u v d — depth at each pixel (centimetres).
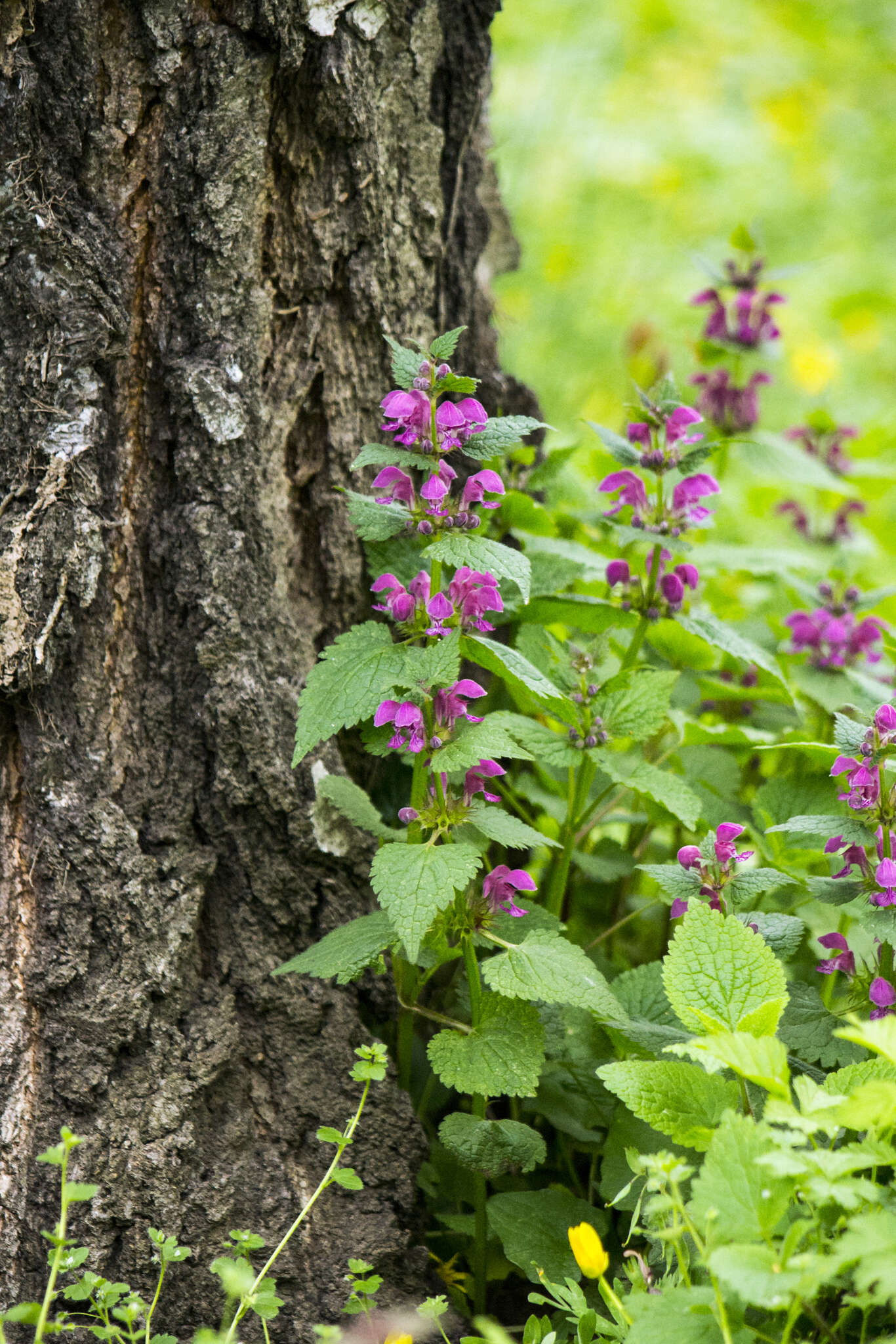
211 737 257
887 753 246
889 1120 238
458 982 267
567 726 265
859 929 268
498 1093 248
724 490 396
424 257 265
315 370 261
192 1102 254
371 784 268
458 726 250
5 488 252
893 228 675
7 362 252
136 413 256
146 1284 251
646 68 763
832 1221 240
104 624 256
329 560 263
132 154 254
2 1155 251
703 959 246
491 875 252
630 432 265
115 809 255
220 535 257
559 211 638
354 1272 253
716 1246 236
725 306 304
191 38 254
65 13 251
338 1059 258
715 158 702
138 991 254
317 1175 256
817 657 282
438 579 251
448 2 265
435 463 248
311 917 260
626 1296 239
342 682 249
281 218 259
